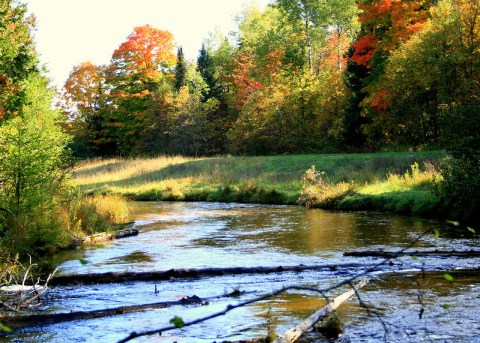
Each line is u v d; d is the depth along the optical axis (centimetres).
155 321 792
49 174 1527
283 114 5103
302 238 1545
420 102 3584
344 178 2769
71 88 7000
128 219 2191
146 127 6294
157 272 1077
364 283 941
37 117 1688
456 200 1788
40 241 1408
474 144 1722
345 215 2052
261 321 776
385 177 2653
